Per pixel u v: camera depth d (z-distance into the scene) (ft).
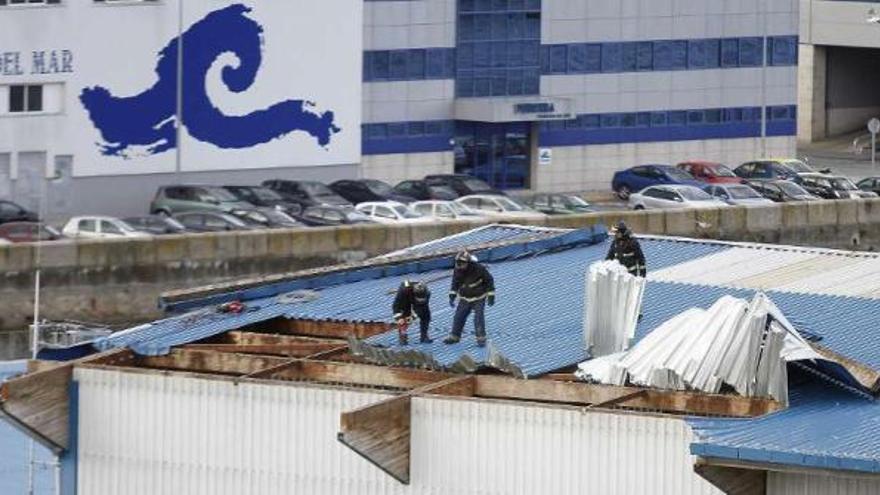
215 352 445.78
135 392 424.05
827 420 389.60
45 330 621.31
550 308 482.28
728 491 378.73
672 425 387.34
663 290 497.87
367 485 409.08
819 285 501.56
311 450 413.18
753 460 370.32
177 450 422.00
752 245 546.26
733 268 521.24
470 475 399.44
